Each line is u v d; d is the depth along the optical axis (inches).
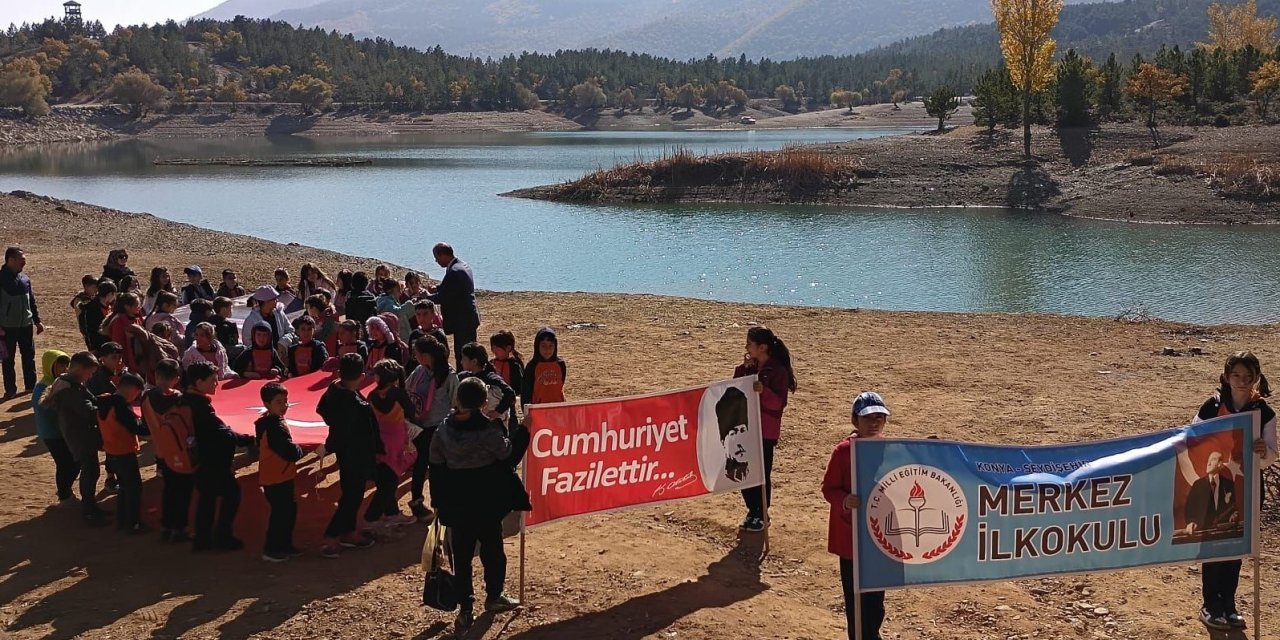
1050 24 2844.5
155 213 2087.8
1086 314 1010.7
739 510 358.6
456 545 269.3
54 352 369.1
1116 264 1350.9
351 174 3154.5
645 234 1704.0
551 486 290.5
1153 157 2214.6
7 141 5974.4
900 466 244.5
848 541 248.7
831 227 1788.9
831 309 807.1
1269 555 318.3
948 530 247.1
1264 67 3029.0
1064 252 1466.5
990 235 1665.8
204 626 270.8
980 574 249.3
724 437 312.0
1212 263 1347.2
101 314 492.7
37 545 328.2
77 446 345.1
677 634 265.0
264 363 431.5
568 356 619.2
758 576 304.8
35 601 286.0
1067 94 2866.6
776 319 758.5
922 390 526.0
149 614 277.3
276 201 2324.1
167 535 330.3
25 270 1018.1
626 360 605.6
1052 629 270.8
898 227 1784.0
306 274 577.6
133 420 333.1
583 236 1680.6
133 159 4148.6
